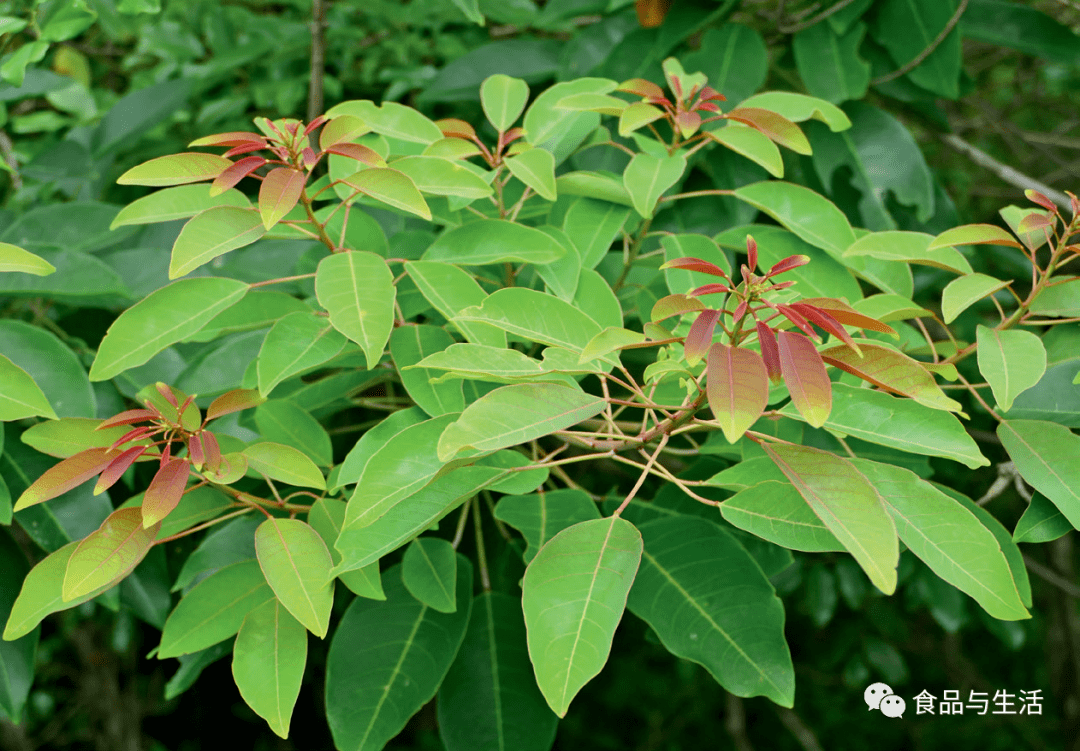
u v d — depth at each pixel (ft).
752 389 2.46
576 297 3.03
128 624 4.81
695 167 3.74
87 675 8.16
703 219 3.64
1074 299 2.90
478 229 3.01
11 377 2.74
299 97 4.27
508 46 3.97
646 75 3.71
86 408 3.10
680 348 2.87
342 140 2.77
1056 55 3.71
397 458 2.70
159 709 8.60
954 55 3.62
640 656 9.58
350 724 2.94
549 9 3.95
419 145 3.18
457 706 3.08
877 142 3.68
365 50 4.61
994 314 4.48
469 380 3.13
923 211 3.62
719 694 9.84
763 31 3.92
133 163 4.22
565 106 3.07
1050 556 6.89
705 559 2.97
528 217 3.36
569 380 2.74
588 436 2.80
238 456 2.79
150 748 8.79
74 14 3.44
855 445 3.28
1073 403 2.93
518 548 3.43
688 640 2.87
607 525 2.64
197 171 2.72
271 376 2.78
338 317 2.68
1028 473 2.81
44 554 3.67
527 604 2.55
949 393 3.90
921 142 6.05
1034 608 8.54
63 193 4.06
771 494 2.70
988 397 3.76
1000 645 9.69
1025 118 7.52
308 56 4.51
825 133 3.70
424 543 3.05
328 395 3.23
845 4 3.60
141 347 2.74
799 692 9.43
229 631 2.87
